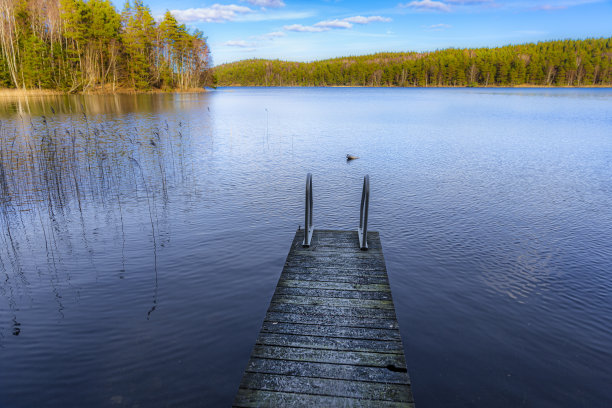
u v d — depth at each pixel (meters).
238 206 12.42
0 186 13.59
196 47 93.44
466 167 18.83
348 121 39.91
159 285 7.29
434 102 72.56
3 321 6.06
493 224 11.02
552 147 24.39
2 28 54.84
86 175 15.77
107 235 9.73
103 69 68.00
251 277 7.68
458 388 4.85
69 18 61.28
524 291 7.32
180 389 4.71
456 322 6.30
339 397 3.52
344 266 6.29
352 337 4.43
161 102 58.47
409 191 14.55
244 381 3.72
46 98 51.53
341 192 14.38
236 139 27.03
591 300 7.00
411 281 7.68
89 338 5.67
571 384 4.95
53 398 4.53
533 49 182.50
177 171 17.22
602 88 145.62
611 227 10.78
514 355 5.49
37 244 9.11
